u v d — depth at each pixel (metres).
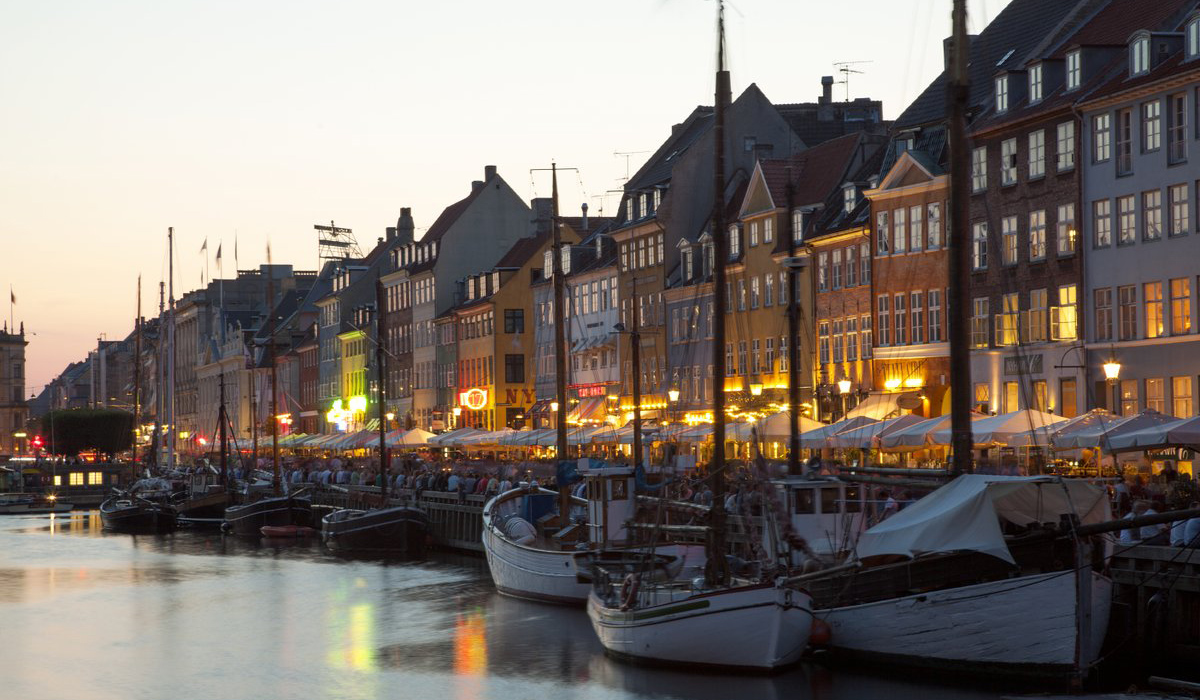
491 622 46.31
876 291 72.62
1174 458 49.22
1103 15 65.88
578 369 105.81
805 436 53.22
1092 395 61.31
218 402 194.75
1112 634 34.12
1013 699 31.30
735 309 85.69
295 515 89.62
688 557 43.91
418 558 69.56
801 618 34.19
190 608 54.78
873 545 32.75
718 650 34.72
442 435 87.75
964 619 32.75
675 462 49.44
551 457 83.44
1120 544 33.78
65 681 40.44
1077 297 61.91
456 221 131.75
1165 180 57.69
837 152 81.81
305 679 39.53
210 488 105.00
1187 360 56.66
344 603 53.88
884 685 33.25
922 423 48.56
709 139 94.06
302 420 175.62
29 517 126.25
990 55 72.88
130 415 179.62
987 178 67.12
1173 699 30.48
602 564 42.66
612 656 38.22
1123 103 59.66
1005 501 32.41
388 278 143.38
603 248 104.38
